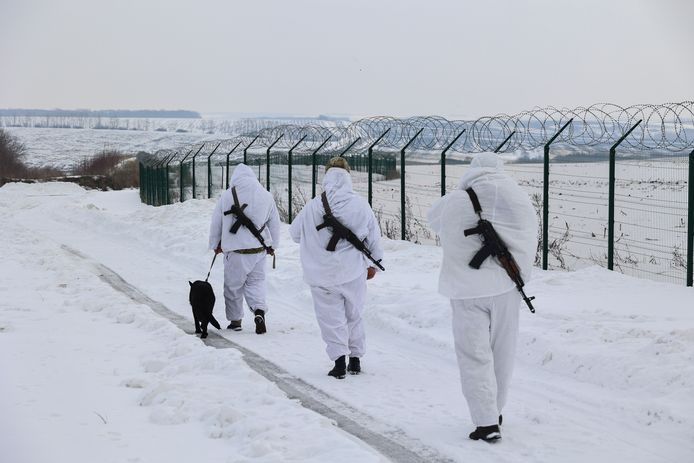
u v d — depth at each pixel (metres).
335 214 8.30
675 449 5.84
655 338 7.85
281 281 14.12
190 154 34.34
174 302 13.02
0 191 56.69
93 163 81.19
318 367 8.59
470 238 6.25
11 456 5.16
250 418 6.02
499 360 6.36
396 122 18.23
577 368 7.86
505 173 6.48
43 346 8.85
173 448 5.54
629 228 18.06
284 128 24.02
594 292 11.42
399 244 17.31
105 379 7.47
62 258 17.75
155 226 25.38
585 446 5.93
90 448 5.44
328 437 5.60
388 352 9.28
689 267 12.06
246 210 10.49
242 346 9.67
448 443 6.05
